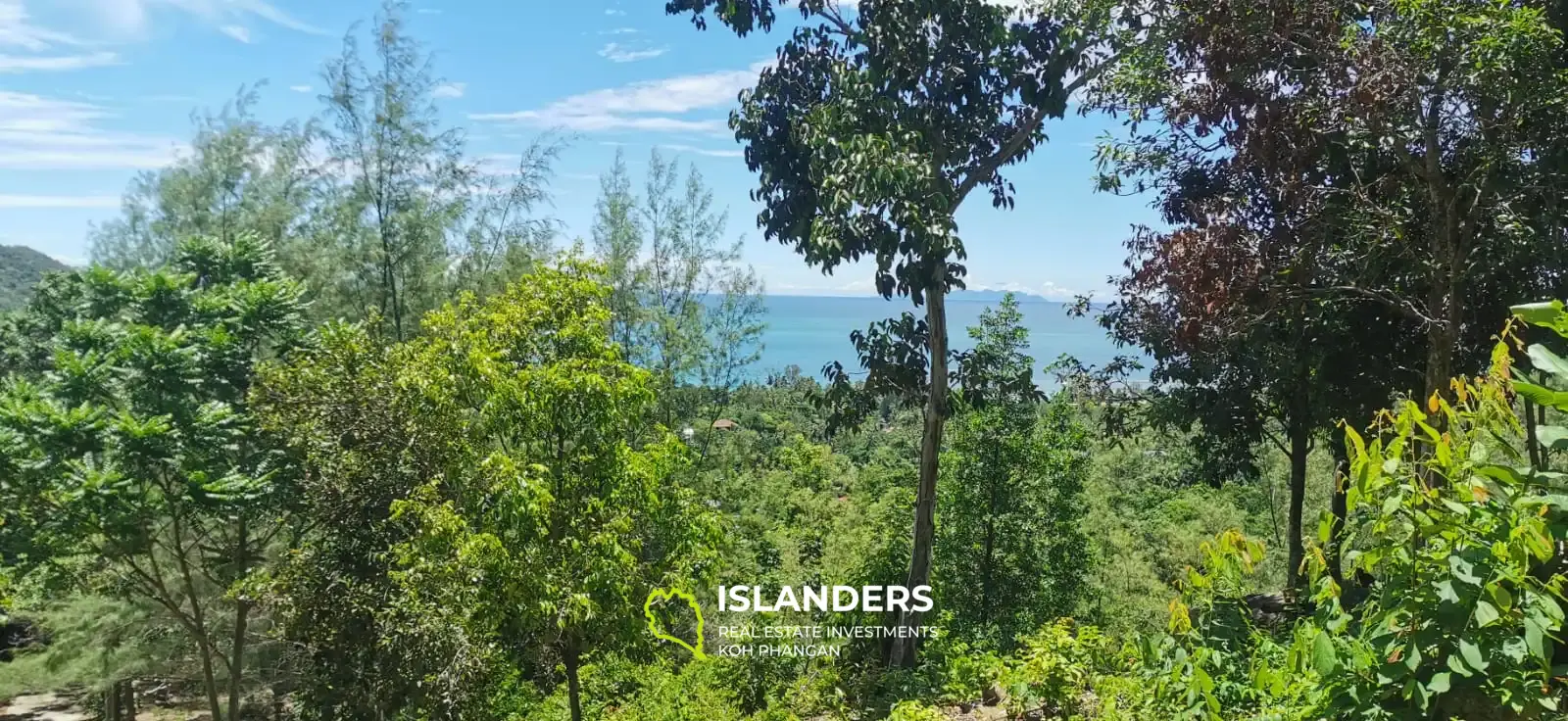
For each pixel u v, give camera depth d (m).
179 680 16.27
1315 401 11.08
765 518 20.80
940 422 12.07
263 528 14.94
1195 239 9.85
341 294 17.86
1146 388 13.47
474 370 8.66
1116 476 29.59
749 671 10.74
